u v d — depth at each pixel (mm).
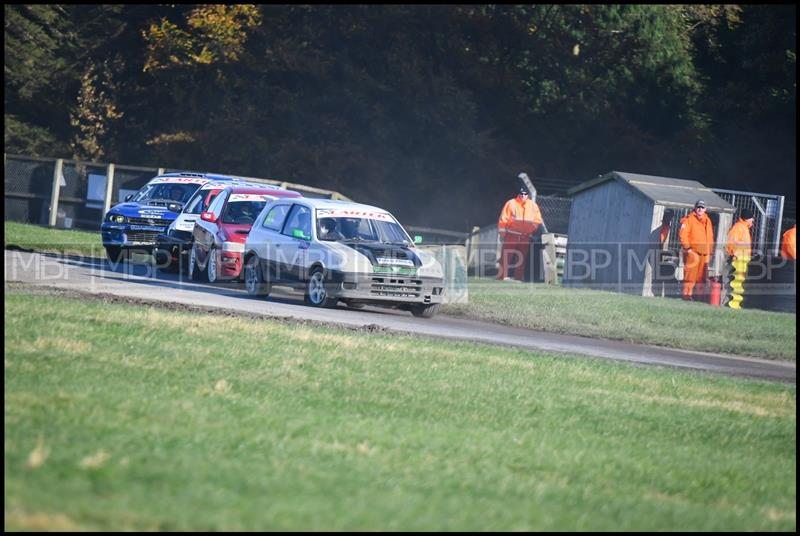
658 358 55719
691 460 33062
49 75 192375
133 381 35906
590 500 27344
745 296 90312
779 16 172500
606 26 179500
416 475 27984
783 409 42031
